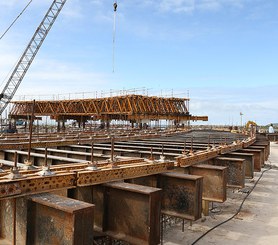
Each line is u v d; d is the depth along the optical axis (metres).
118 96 51.66
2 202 5.20
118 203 5.53
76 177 5.38
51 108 63.25
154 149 13.78
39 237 4.43
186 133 38.69
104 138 18.22
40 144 14.02
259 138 32.28
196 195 6.68
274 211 10.66
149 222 5.00
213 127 79.19
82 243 3.96
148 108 54.34
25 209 4.70
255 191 14.07
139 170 6.76
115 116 57.53
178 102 63.12
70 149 15.18
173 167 7.92
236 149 15.58
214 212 10.38
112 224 5.59
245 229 8.73
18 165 6.82
